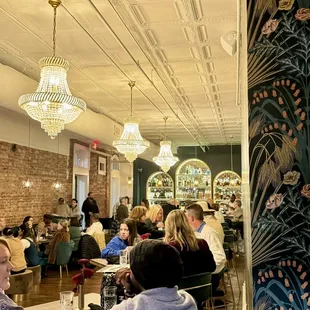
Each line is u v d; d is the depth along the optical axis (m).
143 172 17.39
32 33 5.21
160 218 7.15
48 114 4.46
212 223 6.15
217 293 4.88
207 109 9.96
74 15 4.72
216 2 4.40
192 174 17.05
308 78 1.57
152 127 12.69
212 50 5.84
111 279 2.56
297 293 1.50
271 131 1.58
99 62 6.37
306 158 1.55
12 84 5.62
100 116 9.20
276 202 1.55
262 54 1.62
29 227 7.33
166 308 1.60
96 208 12.22
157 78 7.29
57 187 11.40
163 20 4.87
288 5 1.62
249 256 1.69
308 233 1.52
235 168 16.70
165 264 1.66
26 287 5.60
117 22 4.93
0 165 8.80
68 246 7.53
